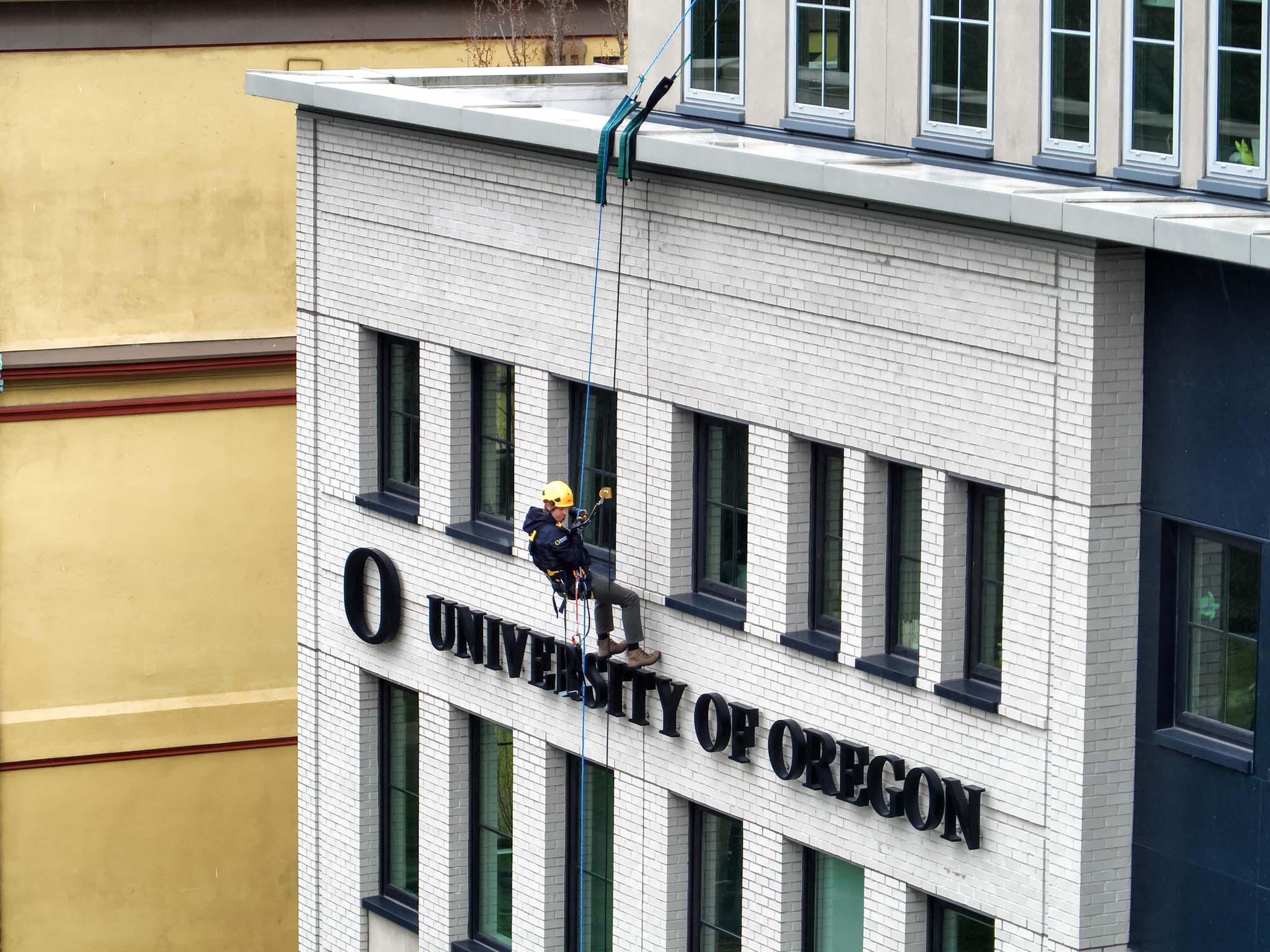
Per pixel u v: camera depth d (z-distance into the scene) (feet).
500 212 119.85
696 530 112.47
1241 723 90.07
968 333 94.48
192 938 187.62
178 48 175.32
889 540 101.96
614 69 140.46
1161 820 92.17
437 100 121.80
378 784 136.56
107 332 176.35
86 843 183.52
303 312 135.54
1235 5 89.40
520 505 121.49
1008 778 95.40
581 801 121.80
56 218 173.68
